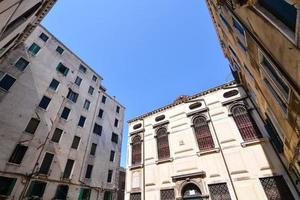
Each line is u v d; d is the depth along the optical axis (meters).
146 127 17.64
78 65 29.61
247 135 11.58
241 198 10.01
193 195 11.68
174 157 13.95
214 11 12.10
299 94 4.14
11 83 18.39
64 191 19.83
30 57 21.44
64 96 24.56
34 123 19.48
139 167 15.61
